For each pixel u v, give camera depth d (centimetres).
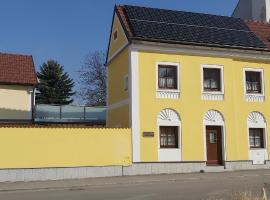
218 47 2800
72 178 2364
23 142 2292
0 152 2245
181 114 2680
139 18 2784
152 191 1791
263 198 1416
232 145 2797
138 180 2244
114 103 2977
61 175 2350
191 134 2689
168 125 2644
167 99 2662
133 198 1595
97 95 6241
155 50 2666
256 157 2861
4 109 3350
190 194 1677
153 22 2784
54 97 6256
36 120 3744
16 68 3578
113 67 3039
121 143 2508
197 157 2684
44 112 3797
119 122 2847
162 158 2600
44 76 6341
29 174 2288
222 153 2778
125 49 2747
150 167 2561
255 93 2914
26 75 3519
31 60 3769
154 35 2661
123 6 2942
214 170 2712
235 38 2912
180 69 2709
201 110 2739
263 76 2945
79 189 1945
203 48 2759
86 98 6288
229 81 2838
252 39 2972
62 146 2370
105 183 2133
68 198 1628
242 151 2823
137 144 2547
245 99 2880
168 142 2650
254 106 2902
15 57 3731
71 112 3900
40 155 2320
